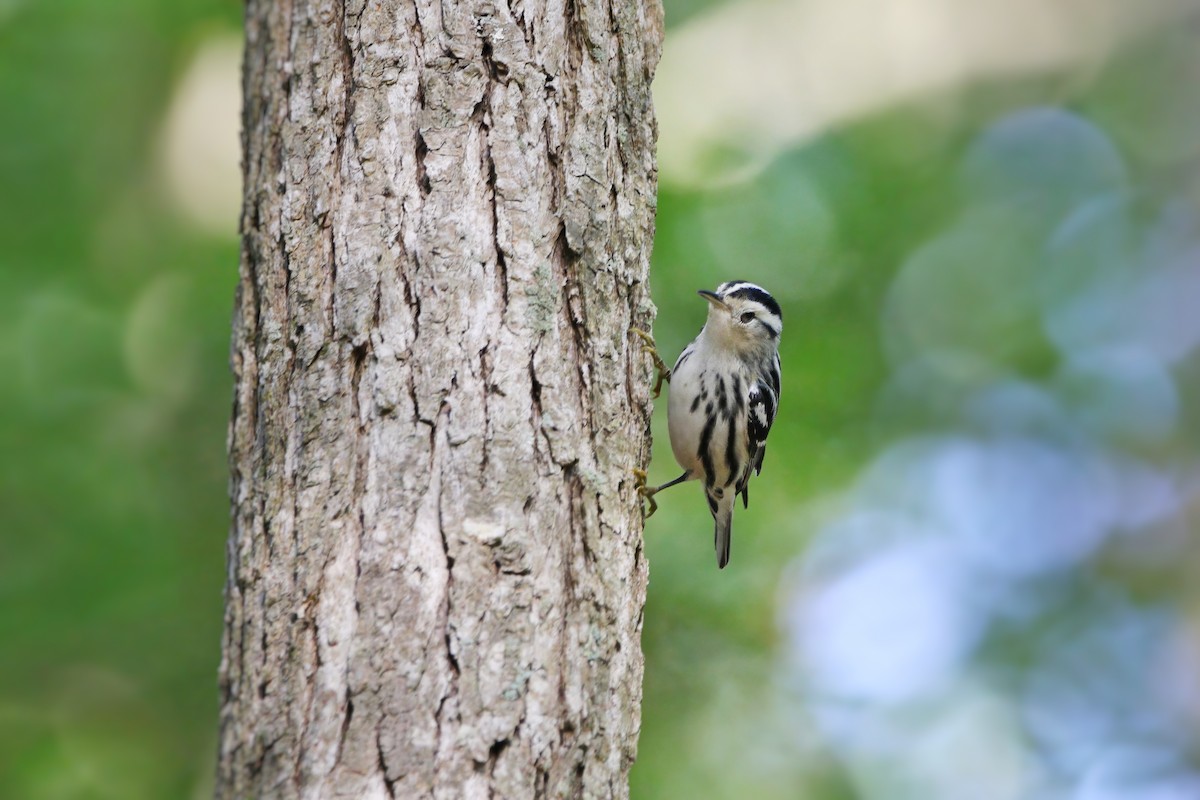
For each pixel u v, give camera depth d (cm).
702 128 1700
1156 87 2195
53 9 1648
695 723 1391
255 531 632
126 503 1489
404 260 650
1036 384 1942
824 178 1720
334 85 682
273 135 693
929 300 1800
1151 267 2120
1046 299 1948
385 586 600
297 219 667
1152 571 2028
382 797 571
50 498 1488
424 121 670
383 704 583
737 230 1570
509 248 661
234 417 669
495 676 596
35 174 1655
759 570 1430
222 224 1703
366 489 617
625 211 734
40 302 1593
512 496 625
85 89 1691
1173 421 2105
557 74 700
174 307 1579
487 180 669
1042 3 2080
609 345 694
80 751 1478
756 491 1473
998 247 1938
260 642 607
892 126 1886
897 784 1545
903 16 1989
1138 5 2188
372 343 638
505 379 641
